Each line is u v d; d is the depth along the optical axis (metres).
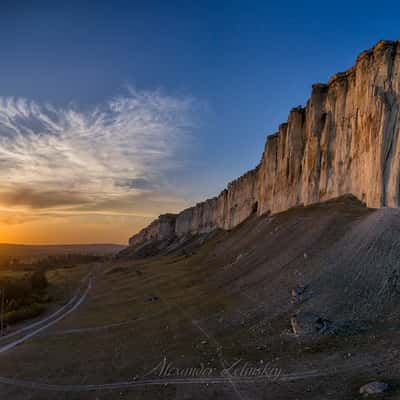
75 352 33.53
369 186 48.41
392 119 46.31
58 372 28.39
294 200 72.88
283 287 37.88
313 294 33.12
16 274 132.50
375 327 25.09
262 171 98.38
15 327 50.19
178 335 33.41
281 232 59.78
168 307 45.97
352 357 21.55
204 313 39.03
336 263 36.94
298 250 46.50
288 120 79.38
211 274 61.72
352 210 49.62
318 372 20.58
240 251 69.25
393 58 48.88
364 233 39.62
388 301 27.95
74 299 72.19
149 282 72.88
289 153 76.31
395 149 45.38
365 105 51.72
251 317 33.44
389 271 31.33
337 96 61.53
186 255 113.88
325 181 62.00
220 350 27.41
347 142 57.84
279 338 27.06
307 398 17.95
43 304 68.25
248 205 111.25
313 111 66.62
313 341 25.16
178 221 188.38
